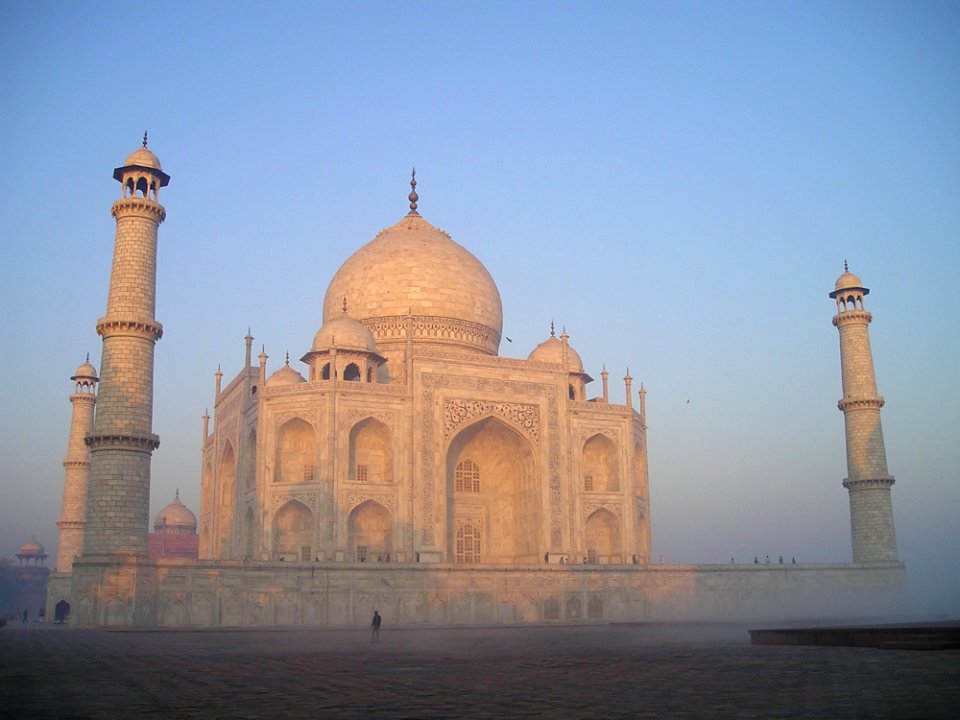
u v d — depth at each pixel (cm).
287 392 10756
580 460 11775
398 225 14012
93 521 8169
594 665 3856
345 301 12138
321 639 6297
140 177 8962
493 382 11512
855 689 2770
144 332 8594
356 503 10462
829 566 11144
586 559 11481
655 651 4656
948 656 3900
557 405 11812
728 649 4688
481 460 12138
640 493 12525
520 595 9594
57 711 2514
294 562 8738
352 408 10700
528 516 11681
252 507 10906
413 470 10819
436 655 4584
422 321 12688
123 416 8325
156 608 8138
